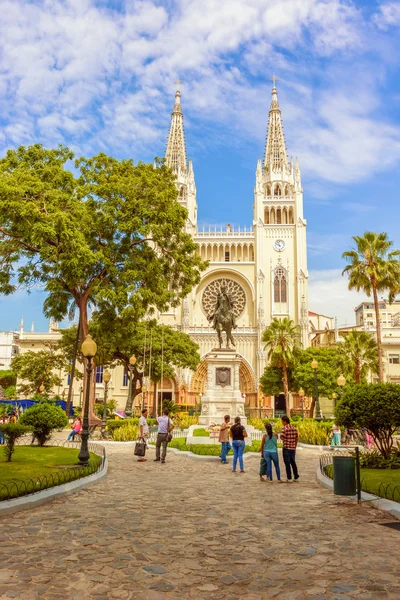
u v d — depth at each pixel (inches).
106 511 435.8
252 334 3238.2
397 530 374.9
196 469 760.3
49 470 635.5
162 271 1540.4
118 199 1413.6
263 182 3656.5
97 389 3243.1
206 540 344.2
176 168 3747.5
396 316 4645.7
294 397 3191.4
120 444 1181.7
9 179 1232.2
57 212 1203.2
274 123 3838.6
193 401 3164.4
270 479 646.5
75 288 1521.9
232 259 3464.6
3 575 269.0
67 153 1544.0
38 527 372.5
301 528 382.0
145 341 2315.5
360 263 1749.5
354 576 273.0
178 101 4052.7
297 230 3398.1
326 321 4985.2
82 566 285.1
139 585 257.8
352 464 490.9
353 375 2272.4
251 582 263.7
